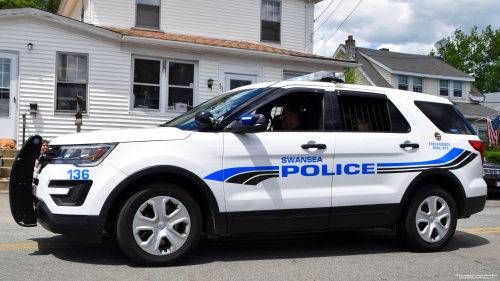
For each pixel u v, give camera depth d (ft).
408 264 14.21
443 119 16.81
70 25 38.04
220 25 48.80
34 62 37.47
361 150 14.78
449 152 16.22
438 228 15.87
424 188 15.70
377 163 14.99
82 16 48.73
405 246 16.75
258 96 14.38
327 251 15.85
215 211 13.17
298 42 52.95
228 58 43.88
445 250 16.52
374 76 89.15
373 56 93.40
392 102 15.90
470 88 101.35
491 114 88.17
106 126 39.65
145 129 13.65
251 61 44.91
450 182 16.37
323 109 14.84
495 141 78.18
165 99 41.78
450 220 16.03
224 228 13.39
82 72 39.04
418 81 91.56
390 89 16.37
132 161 12.41
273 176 13.78
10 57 36.91
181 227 13.20
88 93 39.04
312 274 12.78
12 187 12.87
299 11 53.21
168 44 40.57
